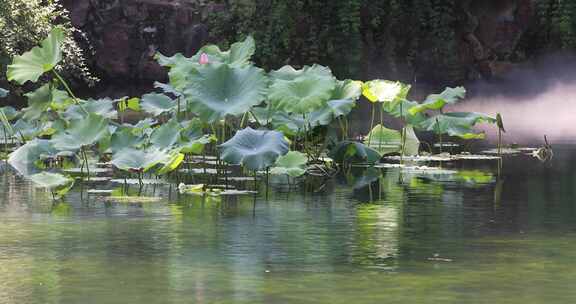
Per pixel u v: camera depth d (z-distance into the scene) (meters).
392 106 12.13
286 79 11.59
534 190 9.04
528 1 23.81
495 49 23.84
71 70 20.20
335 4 22.70
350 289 5.27
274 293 5.18
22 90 20.28
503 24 23.83
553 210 7.86
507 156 12.20
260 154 8.77
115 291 5.23
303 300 5.05
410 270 5.71
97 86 23.00
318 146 11.82
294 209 7.95
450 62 23.45
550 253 6.21
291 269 5.73
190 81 9.73
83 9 22.69
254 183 9.63
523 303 5.02
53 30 10.77
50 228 7.05
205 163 11.27
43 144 10.64
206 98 9.64
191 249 6.30
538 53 23.86
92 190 9.02
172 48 22.98
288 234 6.82
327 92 10.22
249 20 22.62
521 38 23.89
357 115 18.14
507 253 6.20
